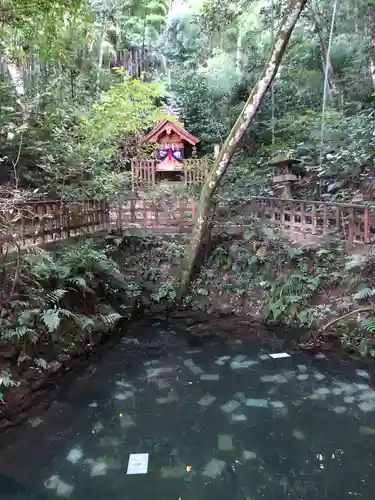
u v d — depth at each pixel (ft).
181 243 25.14
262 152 35.22
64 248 18.56
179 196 28.53
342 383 14.47
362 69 30.07
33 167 26.66
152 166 37.50
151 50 53.52
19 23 21.15
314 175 27.68
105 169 30.94
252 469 10.34
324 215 20.17
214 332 19.83
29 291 14.79
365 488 9.57
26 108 24.58
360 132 23.47
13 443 11.38
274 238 22.12
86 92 32.86
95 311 18.93
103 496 9.43
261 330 19.57
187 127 43.96
